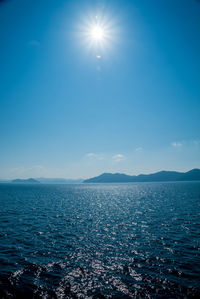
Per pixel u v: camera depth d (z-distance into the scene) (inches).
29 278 540.7
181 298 452.4
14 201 2452.0
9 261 647.8
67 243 840.3
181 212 1596.9
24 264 627.2
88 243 842.2
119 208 1905.8
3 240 866.1
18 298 453.1
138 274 566.9
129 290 486.3
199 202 2218.3
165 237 924.6
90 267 611.8
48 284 511.8
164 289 489.1
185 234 970.1
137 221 1284.4
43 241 864.3
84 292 478.3
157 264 631.8
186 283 515.5
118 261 656.4
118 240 882.8
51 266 616.4
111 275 561.3
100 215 1519.4
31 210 1729.8
